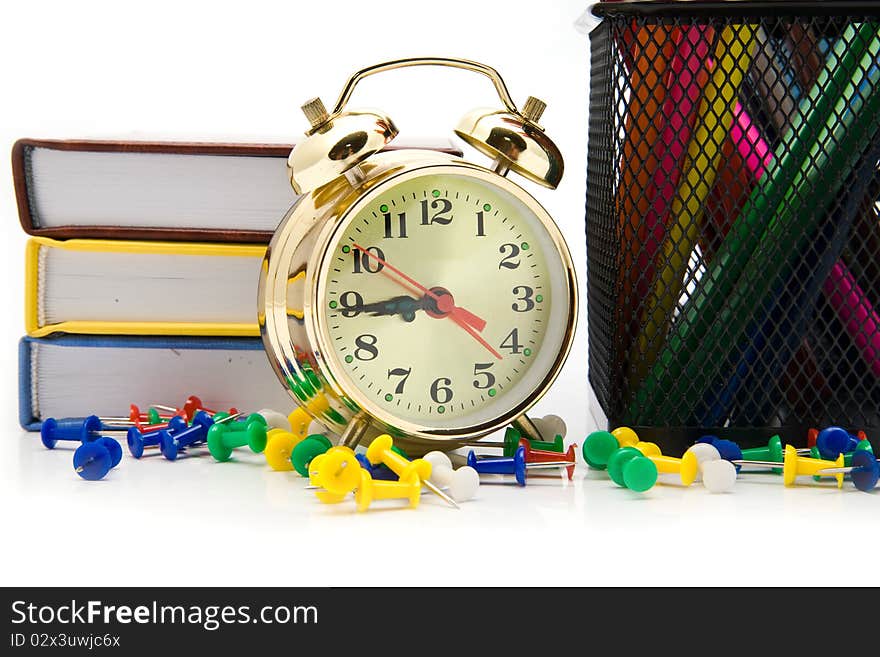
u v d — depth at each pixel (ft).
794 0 3.39
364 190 3.29
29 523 2.97
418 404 3.38
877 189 3.56
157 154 4.01
